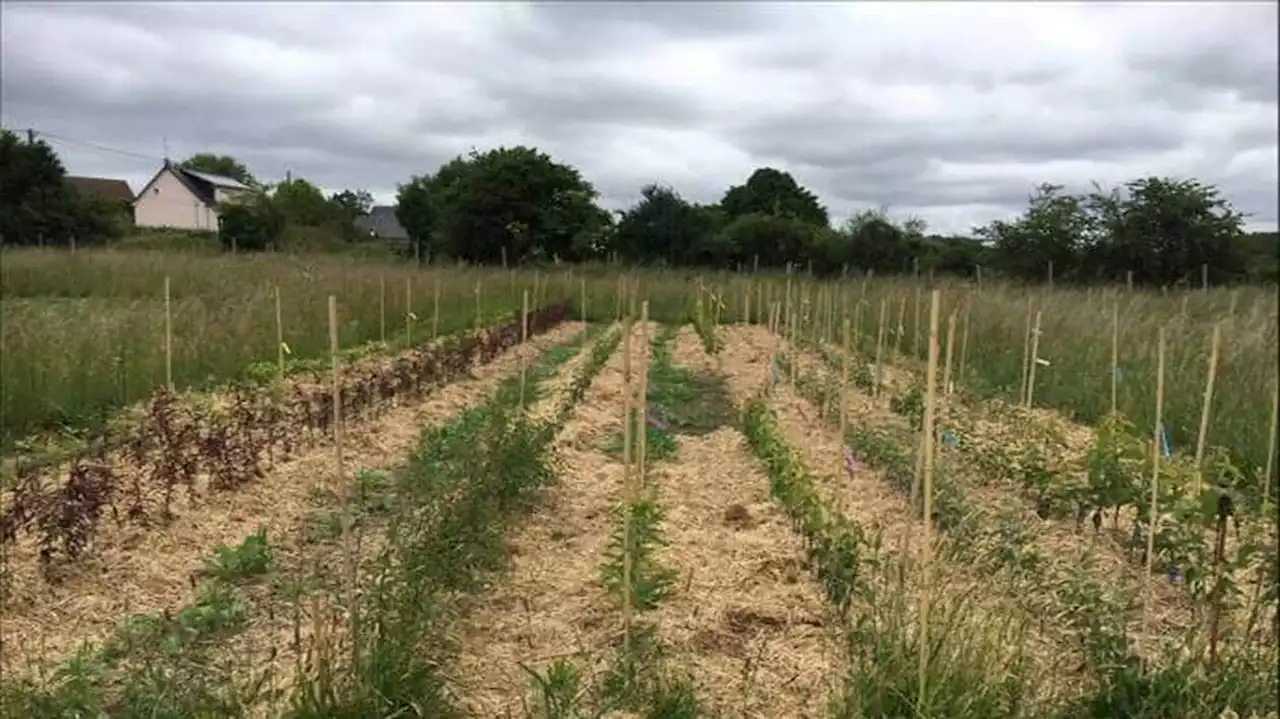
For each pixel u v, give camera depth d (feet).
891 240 123.54
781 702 13.53
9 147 118.73
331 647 12.75
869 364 46.06
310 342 43.37
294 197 175.63
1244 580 16.76
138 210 233.96
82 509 17.26
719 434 31.76
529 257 127.75
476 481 19.79
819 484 24.50
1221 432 27.25
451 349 42.06
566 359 51.93
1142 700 12.16
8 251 83.10
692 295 86.74
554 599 16.85
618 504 21.29
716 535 20.38
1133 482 19.10
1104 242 95.35
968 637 12.76
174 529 19.58
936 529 20.43
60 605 16.07
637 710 13.05
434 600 14.98
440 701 12.59
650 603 15.97
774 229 129.18
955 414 31.68
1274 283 83.35
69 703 12.34
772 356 47.26
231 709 12.06
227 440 24.07
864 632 13.97
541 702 13.19
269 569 17.94
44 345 31.89
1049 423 28.50
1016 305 51.93
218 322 40.29
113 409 29.86
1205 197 91.97
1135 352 38.73
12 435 26.27
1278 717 12.07
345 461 26.00
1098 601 14.32
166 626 14.70
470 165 139.33
